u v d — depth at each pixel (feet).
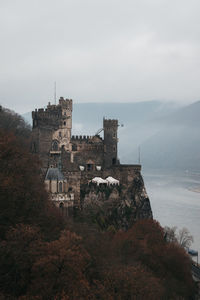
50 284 269.03
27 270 281.54
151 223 629.51
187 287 492.54
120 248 469.98
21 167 392.47
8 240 294.25
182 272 508.53
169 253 525.34
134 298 285.84
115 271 316.60
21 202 358.43
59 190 601.62
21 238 294.46
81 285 270.87
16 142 481.05
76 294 258.98
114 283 296.71
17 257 281.33
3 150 391.65
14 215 336.29
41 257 285.64
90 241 376.48
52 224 374.84
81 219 645.10
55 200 586.45
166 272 483.51
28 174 409.08
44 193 443.32
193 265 638.94
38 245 297.94
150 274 396.98
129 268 337.52
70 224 431.84
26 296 260.21
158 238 588.91
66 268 279.08
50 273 273.75
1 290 269.03
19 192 356.59
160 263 495.00
